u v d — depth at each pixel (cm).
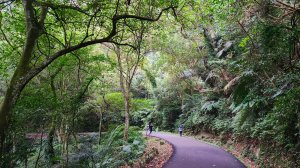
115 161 1338
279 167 1018
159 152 1593
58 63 1248
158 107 3669
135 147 1722
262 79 1302
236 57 1828
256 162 1225
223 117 2197
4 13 973
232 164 1212
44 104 998
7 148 831
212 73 2239
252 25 1224
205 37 2494
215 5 1077
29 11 733
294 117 959
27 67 719
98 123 3025
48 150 1190
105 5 911
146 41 1991
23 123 902
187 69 2895
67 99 1104
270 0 1077
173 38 2314
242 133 1603
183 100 3244
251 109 1534
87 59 1399
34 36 727
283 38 936
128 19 1120
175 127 3344
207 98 2531
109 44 2077
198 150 1653
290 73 961
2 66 1205
